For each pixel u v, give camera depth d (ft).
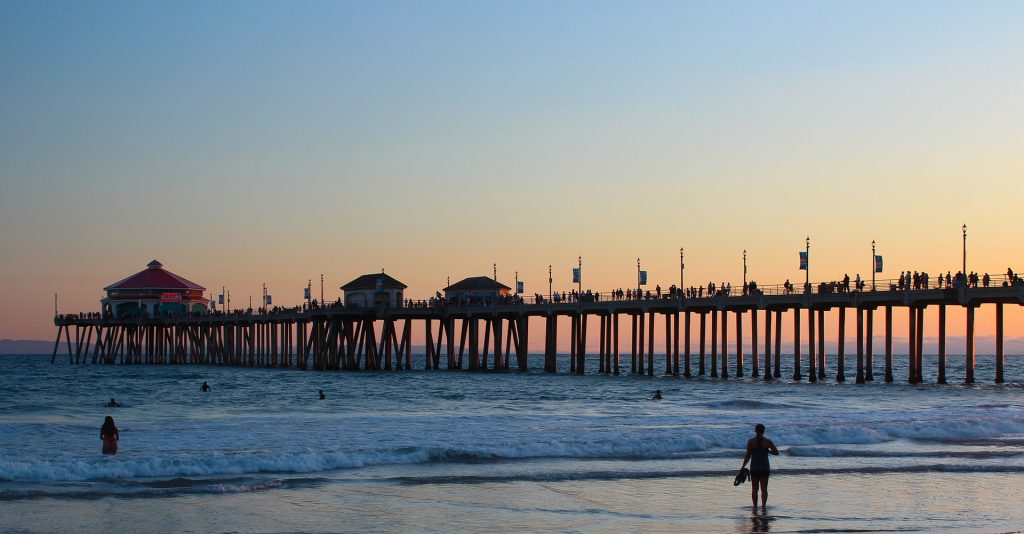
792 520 107.24
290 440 160.76
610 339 408.05
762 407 232.32
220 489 120.47
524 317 424.46
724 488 124.77
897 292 301.02
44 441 158.81
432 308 449.48
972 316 297.53
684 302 354.74
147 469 130.82
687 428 177.99
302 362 499.51
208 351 606.55
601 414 213.05
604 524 105.40
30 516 106.32
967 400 251.39
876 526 104.27
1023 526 104.47
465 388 321.73
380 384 351.25
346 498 117.19
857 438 169.37
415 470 136.36
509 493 120.88
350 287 496.64
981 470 137.39
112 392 307.58
